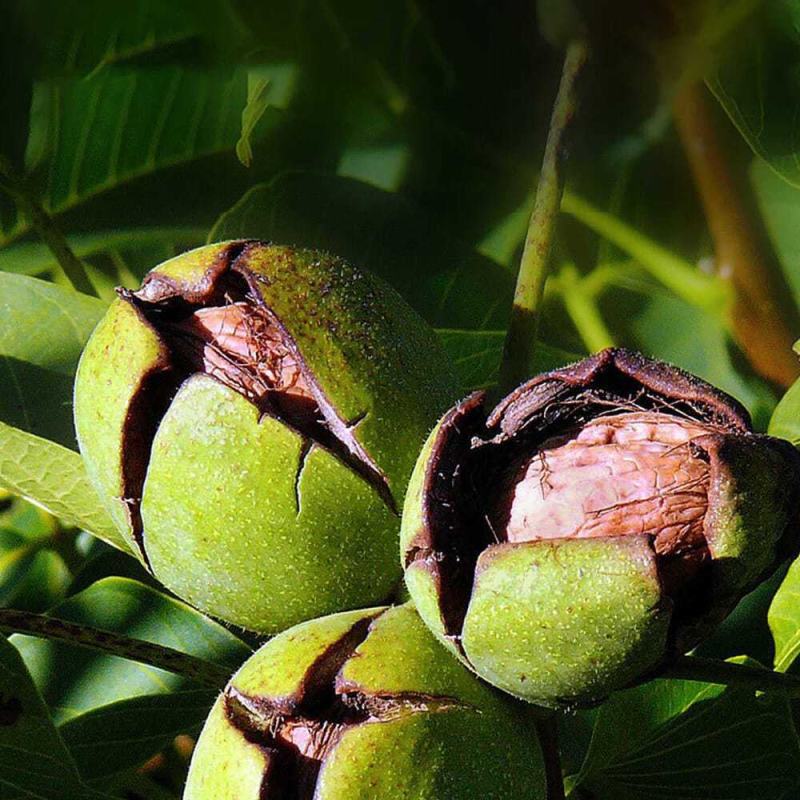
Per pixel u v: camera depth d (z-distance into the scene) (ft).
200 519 2.59
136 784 2.77
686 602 2.49
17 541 2.87
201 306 2.61
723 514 2.48
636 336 2.89
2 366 2.78
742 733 2.68
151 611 2.78
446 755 2.53
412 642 2.55
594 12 2.85
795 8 2.85
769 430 2.76
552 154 2.67
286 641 2.56
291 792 2.53
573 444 2.52
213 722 2.55
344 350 2.60
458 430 2.53
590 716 2.76
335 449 2.59
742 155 2.90
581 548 2.48
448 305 2.88
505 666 2.51
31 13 2.90
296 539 2.59
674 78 2.89
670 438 2.51
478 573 2.50
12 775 2.66
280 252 2.62
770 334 2.88
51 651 2.80
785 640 2.71
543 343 2.83
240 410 2.58
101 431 2.60
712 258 2.89
